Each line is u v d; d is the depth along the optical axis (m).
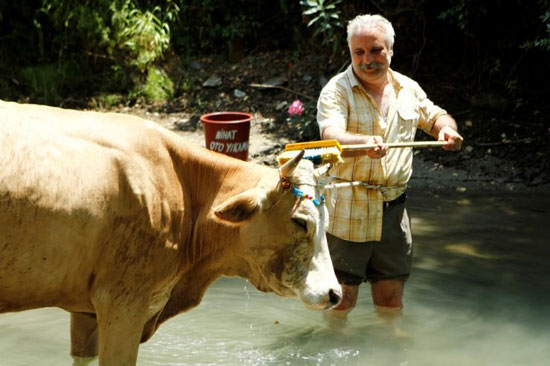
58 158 3.34
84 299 3.60
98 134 3.51
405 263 5.07
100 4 10.66
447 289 5.51
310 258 3.74
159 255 3.67
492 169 8.21
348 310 5.14
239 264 3.93
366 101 4.80
